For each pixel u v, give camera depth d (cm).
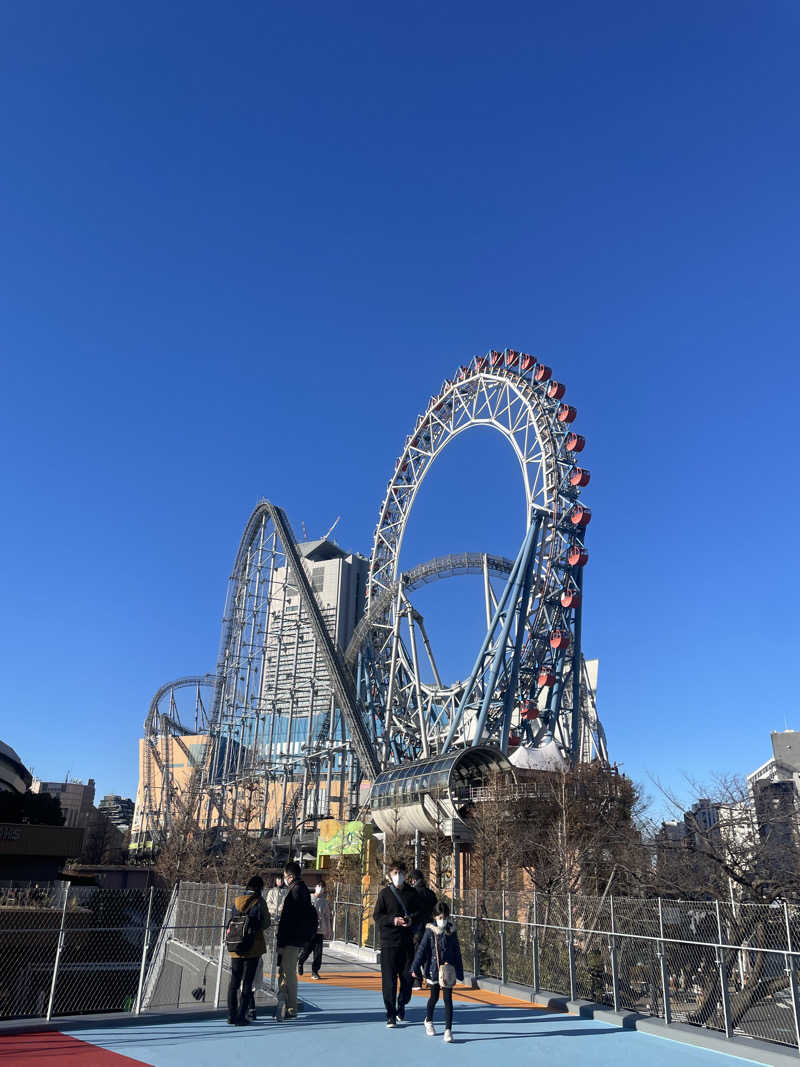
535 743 8394
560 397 9700
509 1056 1422
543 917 2495
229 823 10469
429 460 11450
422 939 1655
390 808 6469
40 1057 1321
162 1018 1684
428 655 10181
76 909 3562
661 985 1955
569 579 9062
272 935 2014
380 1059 1364
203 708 14725
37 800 9000
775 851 3158
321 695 11125
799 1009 1542
